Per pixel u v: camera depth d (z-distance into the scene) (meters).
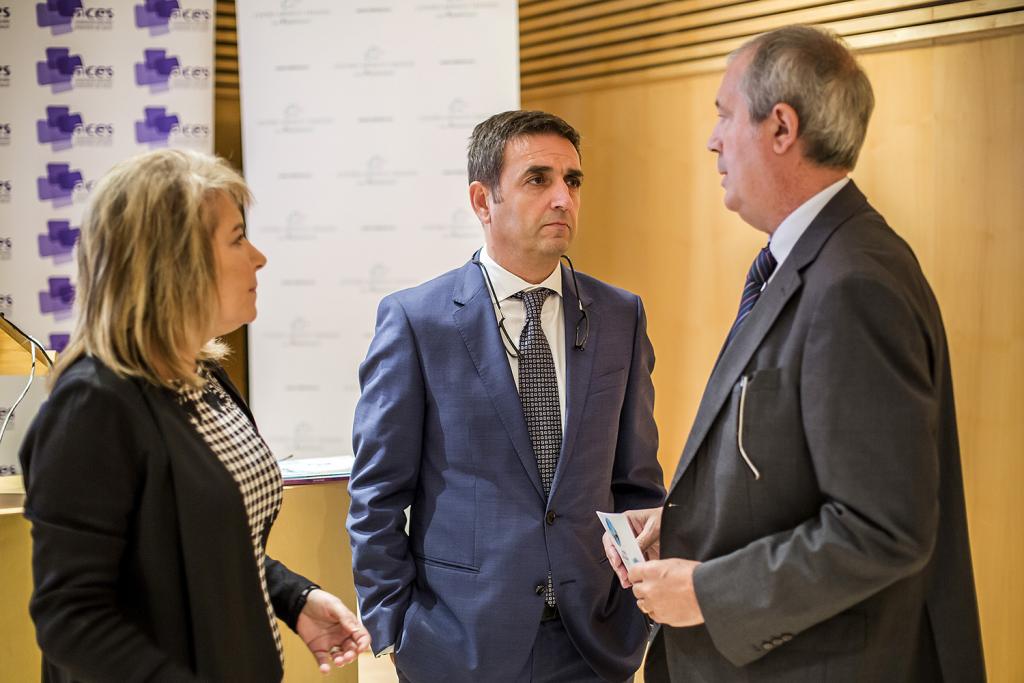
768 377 1.29
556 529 1.78
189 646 1.26
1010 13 2.90
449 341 1.85
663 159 3.87
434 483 1.83
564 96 4.20
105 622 1.17
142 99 3.83
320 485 2.13
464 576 1.77
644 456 1.96
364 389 1.90
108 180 1.28
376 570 1.79
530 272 1.87
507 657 1.74
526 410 1.82
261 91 3.72
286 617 1.53
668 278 3.88
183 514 1.24
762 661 1.31
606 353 1.90
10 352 2.49
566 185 1.85
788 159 1.33
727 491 1.33
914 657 1.34
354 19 3.67
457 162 3.64
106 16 3.82
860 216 1.33
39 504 1.19
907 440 1.17
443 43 3.63
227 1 4.50
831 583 1.19
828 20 3.33
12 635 1.85
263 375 3.79
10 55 3.84
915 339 1.21
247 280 1.38
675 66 3.79
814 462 1.23
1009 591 3.02
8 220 3.87
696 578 1.29
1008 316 2.98
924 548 1.17
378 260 3.71
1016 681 3.02
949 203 3.10
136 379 1.25
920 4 3.12
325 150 3.71
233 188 1.35
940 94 3.11
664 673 1.52
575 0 4.12
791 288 1.30
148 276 1.25
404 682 1.85
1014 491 2.99
